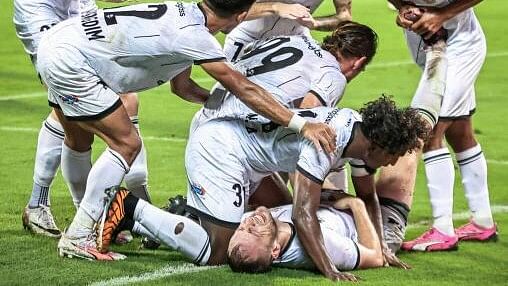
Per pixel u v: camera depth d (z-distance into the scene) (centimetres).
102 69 957
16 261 967
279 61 1023
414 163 1045
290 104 1011
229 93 1008
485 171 1123
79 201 1117
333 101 1010
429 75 1075
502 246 1088
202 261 959
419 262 1009
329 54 1043
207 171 966
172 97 2064
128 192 960
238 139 969
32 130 1731
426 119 1041
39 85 2195
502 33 2953
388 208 1035
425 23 1066
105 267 949
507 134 1722
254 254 920
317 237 914
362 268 962
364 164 978
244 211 988
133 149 973
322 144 912
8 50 2661
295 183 923
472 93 1111
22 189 1311
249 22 1167
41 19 1093
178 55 942
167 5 955
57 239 1064
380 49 2709
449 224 1067
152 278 915
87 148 1084
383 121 912
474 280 935
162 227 948
